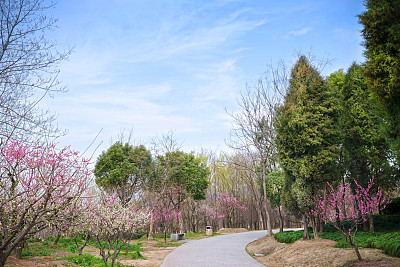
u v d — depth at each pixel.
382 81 11.67
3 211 7.16
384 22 11.97
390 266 9.78
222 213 48.94
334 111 18.02
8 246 7.79
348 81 21.02
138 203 27.23
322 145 17.64
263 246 21.45
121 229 11.87
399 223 19.84
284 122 18.77
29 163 7.35
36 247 17.33
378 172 18.86
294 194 17.70
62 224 7.82
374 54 12.01
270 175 25.62
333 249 13.95
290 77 21.31
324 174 17.12
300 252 15.16
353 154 19.73
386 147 18.77
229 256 17.00
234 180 51.81
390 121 12.25
